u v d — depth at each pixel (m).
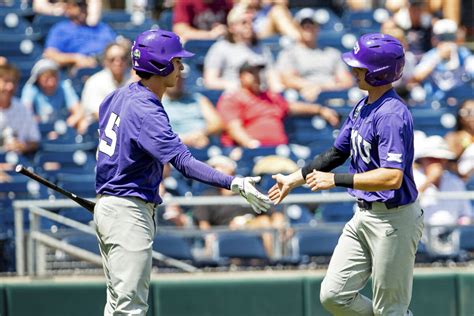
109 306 20.09
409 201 20.22
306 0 48.66
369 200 20.33
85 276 29.78
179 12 43.78
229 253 30.95
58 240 30.45
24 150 35.62
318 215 33.00
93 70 40.22
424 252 31.66
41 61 38.22
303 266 31.05
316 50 41.81
